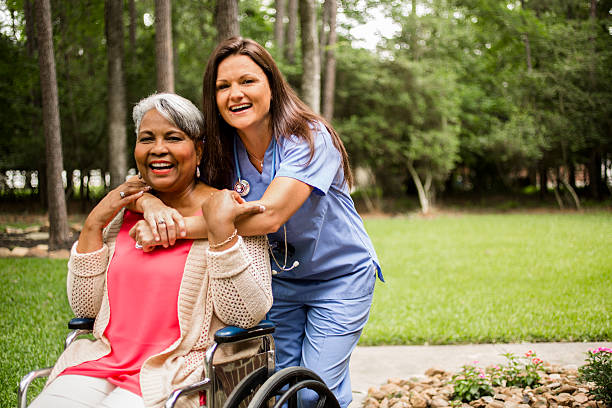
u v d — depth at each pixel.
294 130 2.21
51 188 9.74
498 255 9.45
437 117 17.91
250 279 1.94
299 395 2.23
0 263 8.45
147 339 1.99
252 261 2.01
